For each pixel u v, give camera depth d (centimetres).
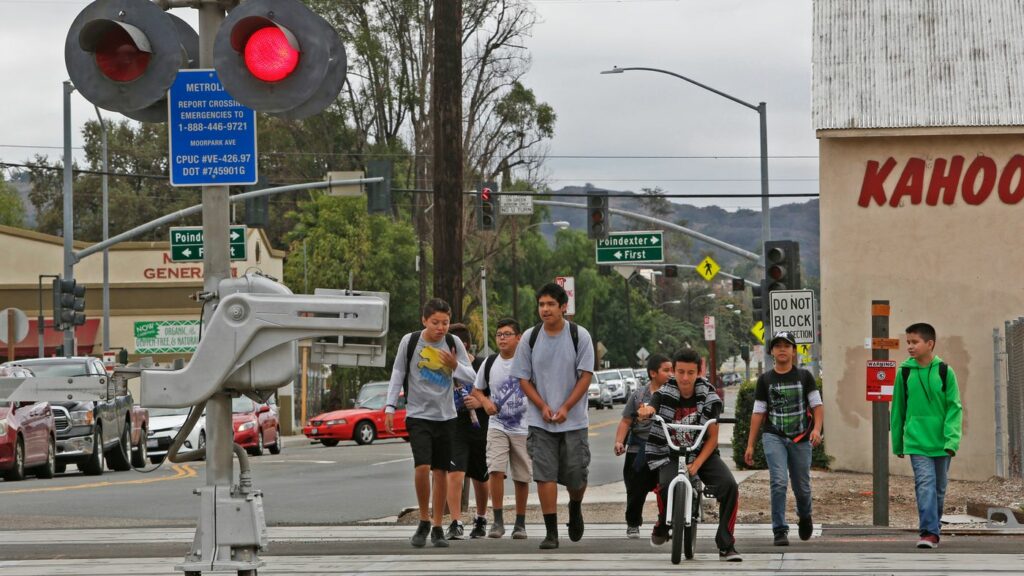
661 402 2352
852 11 4912
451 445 2575
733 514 2303
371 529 3072
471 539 2781
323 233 12006
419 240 12675
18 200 17650
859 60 4728
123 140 18162
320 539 2811
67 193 7306
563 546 2584
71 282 7238
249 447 7088
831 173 4588
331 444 8612
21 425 5128
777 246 5344
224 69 1519
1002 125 4412
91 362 5556
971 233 4469
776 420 2625
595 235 7669
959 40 4719
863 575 2064
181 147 1572
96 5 1530
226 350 1530
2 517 3562
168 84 1538
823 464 4597
